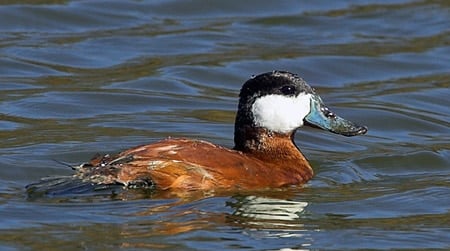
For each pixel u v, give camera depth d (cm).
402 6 2331
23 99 1739
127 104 1759
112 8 2223
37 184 1255
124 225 1175
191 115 1717
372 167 1493
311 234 1195
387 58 2058
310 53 2069
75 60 1969
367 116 1758
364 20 2261
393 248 1168
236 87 1895
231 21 2239
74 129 1600
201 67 1955
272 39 2145
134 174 1224
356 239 1188
